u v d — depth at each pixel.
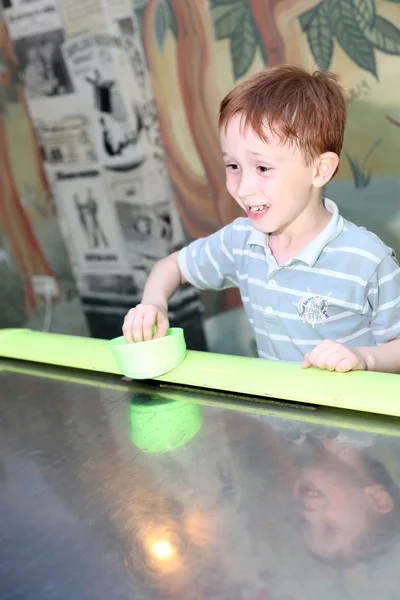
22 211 2.02
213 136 1.63
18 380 0.83
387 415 0.62
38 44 1.79
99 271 1.94
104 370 0.80
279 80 0.93
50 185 1.94
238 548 0.46
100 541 0.49
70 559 0.47
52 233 1.99
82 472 0.59
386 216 1.50
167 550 0.47
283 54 1.50
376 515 0.48
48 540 0.50
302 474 0.54
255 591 0.42
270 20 1.49
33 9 1.76
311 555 0.45
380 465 0.54
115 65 1.68
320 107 0.92
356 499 0.50
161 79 1.65
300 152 0.90
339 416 0.63
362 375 0.68
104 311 1.97
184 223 1.74
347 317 0.98
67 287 2.02
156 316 0.88
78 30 1.70
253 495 0.52
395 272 0.96
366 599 0.41
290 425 0.63
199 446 0.61
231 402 0.70
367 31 1.40
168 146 1.70
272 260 1.01
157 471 0.57
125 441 0.63
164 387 0.76
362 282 0.96
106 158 1.79
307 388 0.67
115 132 1.75
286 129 0.88
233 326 1.77
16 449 0.65
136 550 0.47
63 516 0.53
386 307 0.96
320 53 1.46
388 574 0.42
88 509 0.53
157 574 0.45
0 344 0.91
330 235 0.97
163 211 1.76
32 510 0.54
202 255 1.15
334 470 0.54
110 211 1.84
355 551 0.44
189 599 0.42
